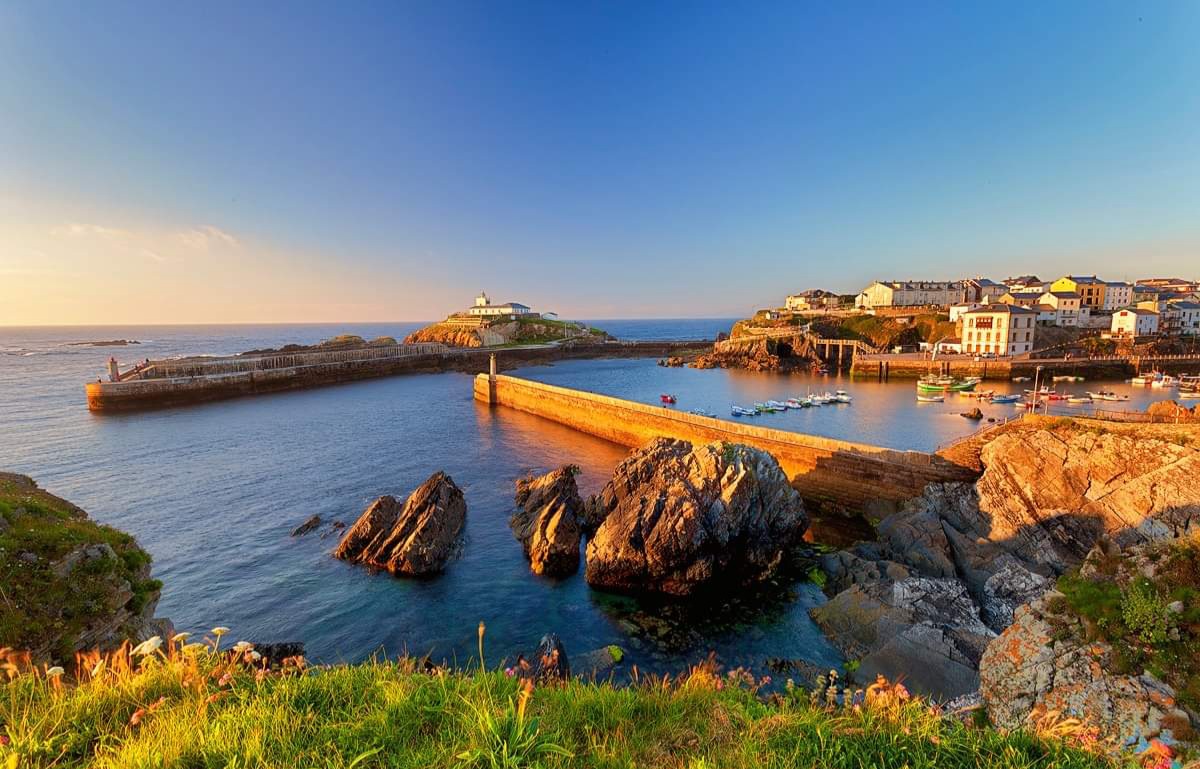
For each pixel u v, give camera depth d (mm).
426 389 109188
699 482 31016
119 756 5500
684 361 157000
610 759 5949
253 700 6461
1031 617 15250
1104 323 123062
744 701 8109
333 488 44281
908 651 20781
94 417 75562
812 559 31781
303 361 120938
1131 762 6543
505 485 45594
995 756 6180
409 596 27766
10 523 13992
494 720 5957
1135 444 26969
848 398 83062
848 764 5965
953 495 32750
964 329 116625
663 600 27547
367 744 5812
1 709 6324
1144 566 14273
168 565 30891
